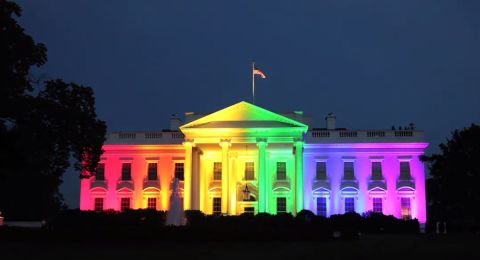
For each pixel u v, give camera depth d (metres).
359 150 86.56
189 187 78.25
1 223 76.00
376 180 85.56
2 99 49.59
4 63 49.06
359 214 79.56
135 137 89.69
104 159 89.56
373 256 34.81
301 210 74.75
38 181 93.56
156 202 87.56
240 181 85.38
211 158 86.62
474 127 84.56
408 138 86.25
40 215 97.38
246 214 70.81
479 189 81.50
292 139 77.88
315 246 44.19
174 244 45.53
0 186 90.94
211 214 76.44
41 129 54.00
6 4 50.66
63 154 58.22
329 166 86.50
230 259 32.19
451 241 53.09
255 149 83.38
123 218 66.50
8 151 50.34
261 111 79.31
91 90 58.59
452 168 83.50
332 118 90.81
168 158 88.50
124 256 34.16
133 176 88.62
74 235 47.91
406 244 48.00
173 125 93.44
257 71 84.00
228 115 80.00
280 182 84.69
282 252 37.69
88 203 88.44
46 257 33.22
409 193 84.81
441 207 109.69
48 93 55.84
